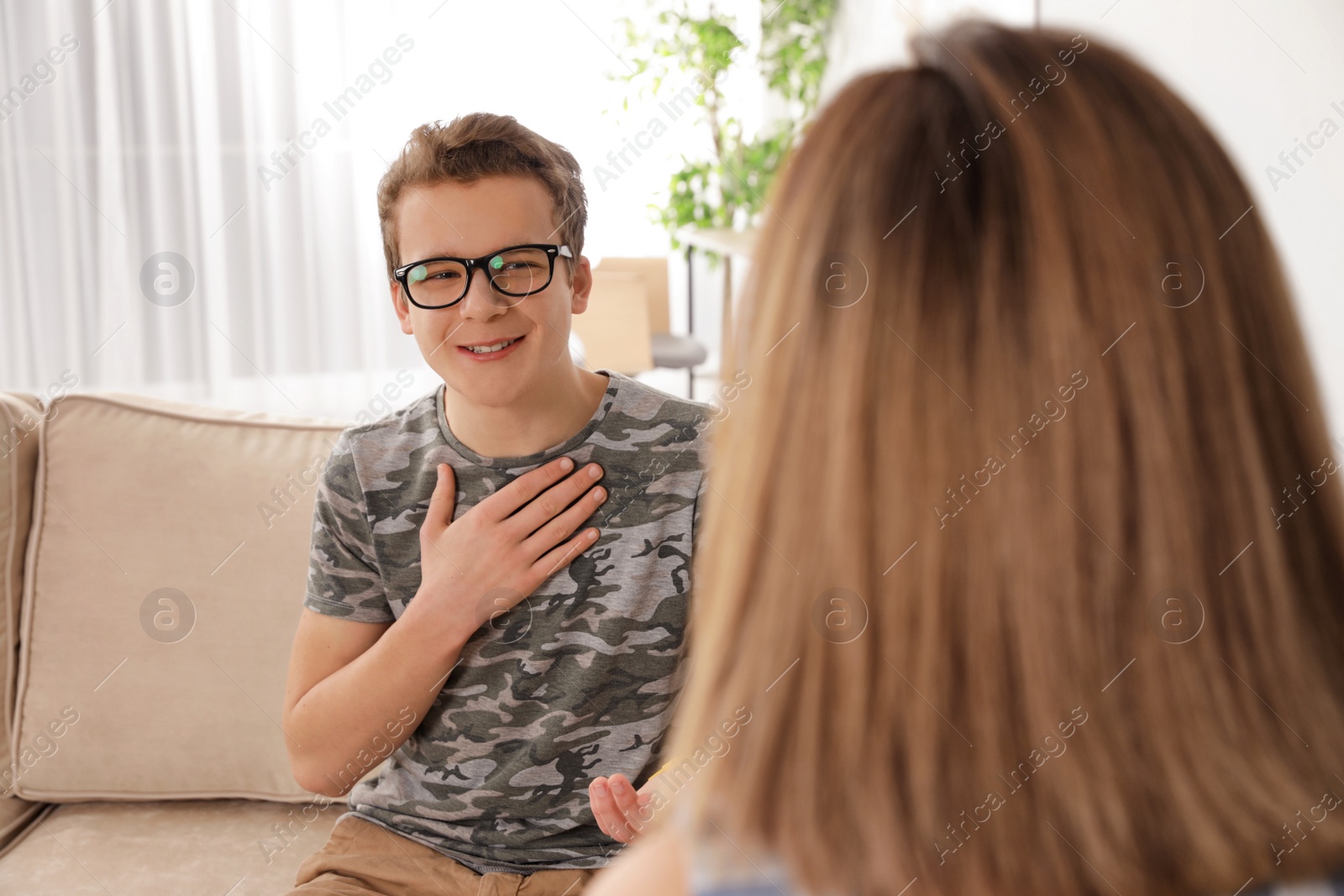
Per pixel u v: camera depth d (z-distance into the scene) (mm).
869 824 321
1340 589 341
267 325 4234
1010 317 323
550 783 1003
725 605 350
